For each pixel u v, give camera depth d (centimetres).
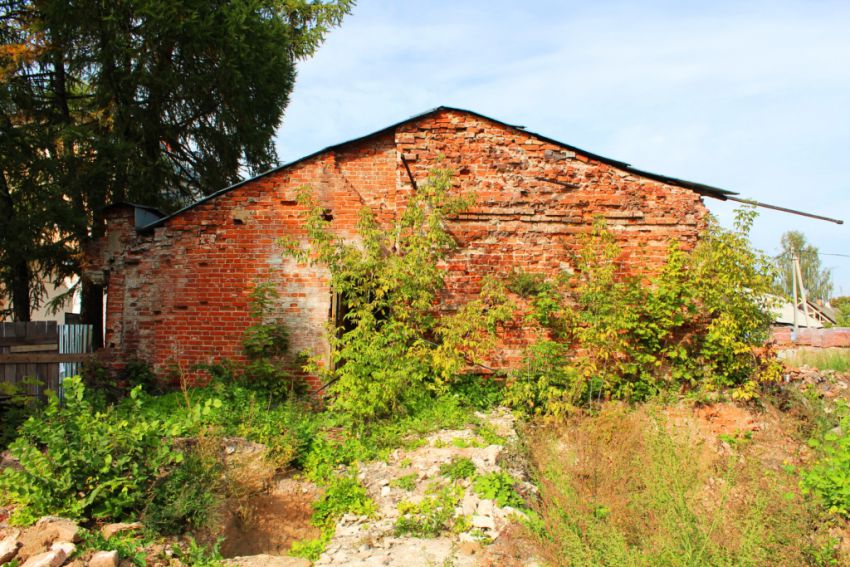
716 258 1148
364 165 1256
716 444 995
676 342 1185
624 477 745
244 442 864
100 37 1550
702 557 570
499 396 1127
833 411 1166
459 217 1223
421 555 648
